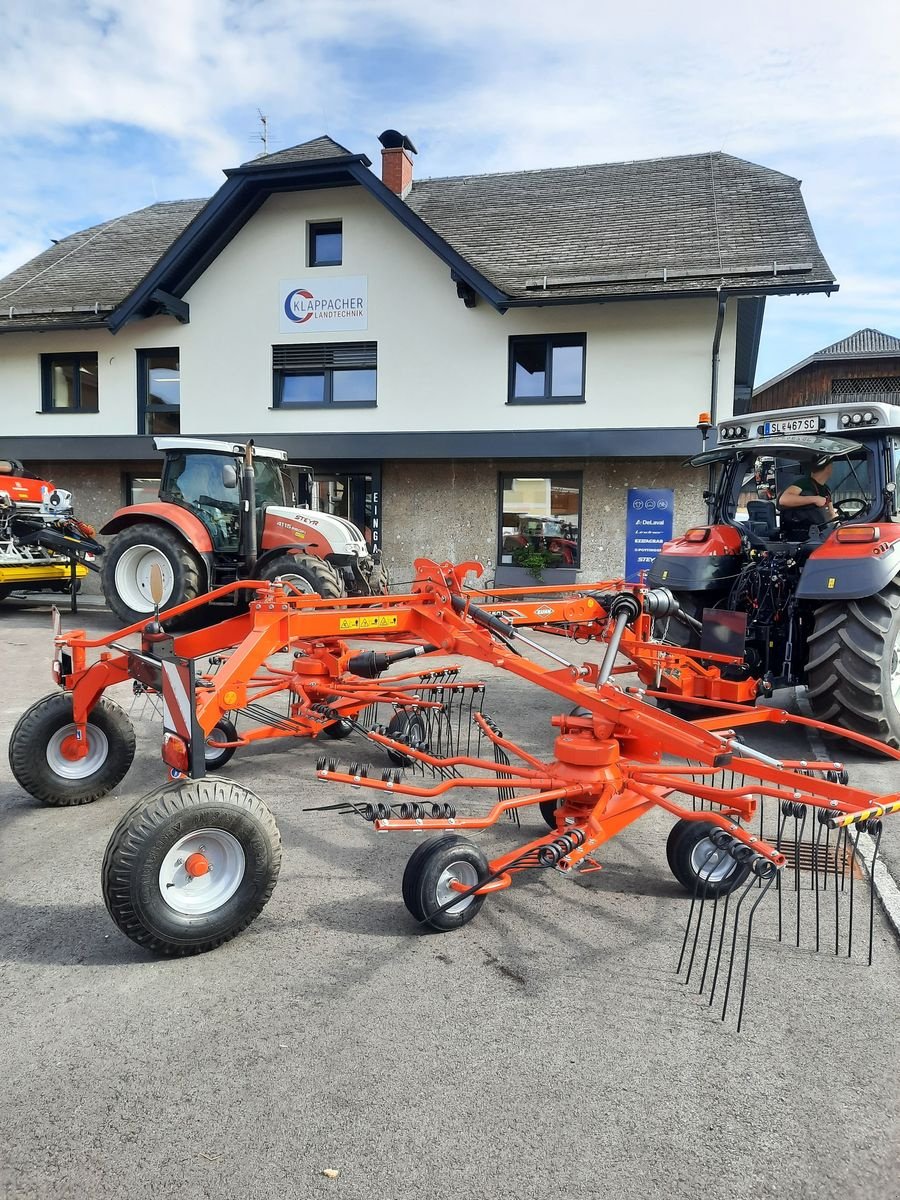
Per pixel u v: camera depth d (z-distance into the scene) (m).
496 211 15.63
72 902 3.36
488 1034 2.49
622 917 3.24
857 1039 2.48
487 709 6.76
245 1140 2.06
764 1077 2.31
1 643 9.54
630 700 3.56
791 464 6.08
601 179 16.08
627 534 13.33
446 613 4.07
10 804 4.47
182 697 2.99
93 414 15.69
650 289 12.18
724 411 12.75
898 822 4.28
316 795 4.64
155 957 2.93
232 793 2.97
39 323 14.95
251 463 9.85
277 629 3.71
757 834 4.06
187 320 14.98
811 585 5.14
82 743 4.41
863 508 5.62
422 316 13.92
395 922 3.19
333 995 2.69
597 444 12.73
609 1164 1.99
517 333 13.48
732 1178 1.96
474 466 13.93
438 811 3.14
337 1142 2.05
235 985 2.75
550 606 4.96
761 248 12.80
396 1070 2.32
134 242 18.17
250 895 2.98
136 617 10.30
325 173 13.66
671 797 4.71
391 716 6.36
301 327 14.48
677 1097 2.22
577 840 3.03
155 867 2.79
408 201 16.50
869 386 31.92
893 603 5.07
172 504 10.49
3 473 11.96
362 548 10.66
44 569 11.91
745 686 5.25
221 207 13.98
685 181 15.34
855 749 5.39
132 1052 2.40
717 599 6.30
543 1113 2.16
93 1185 1.92
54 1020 2.56
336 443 13.88
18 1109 2.17
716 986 2.76
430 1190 1.91
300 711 5.25
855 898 3.41
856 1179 1.96
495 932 3.12
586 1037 2.48
